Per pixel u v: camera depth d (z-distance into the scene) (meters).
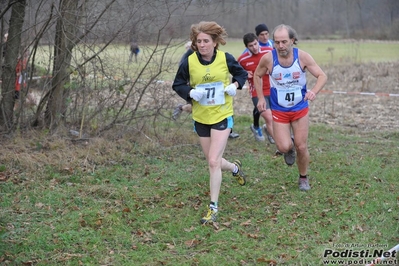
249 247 5.67
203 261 5.31
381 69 22.69
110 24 9.17
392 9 31.70
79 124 9.81
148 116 9.75
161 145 9.63
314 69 6.89
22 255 5.41
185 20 9.32
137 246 5.68
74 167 8.16
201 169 8.39
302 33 36.06
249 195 7.25
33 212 6.50
